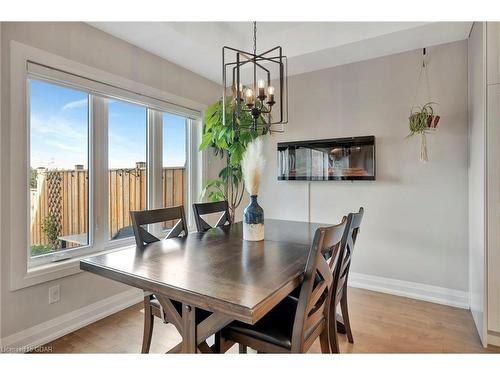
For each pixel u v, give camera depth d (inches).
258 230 73.7
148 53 110.7
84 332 85.0
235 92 78.9
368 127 118.0
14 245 73.8
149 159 116.1
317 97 129.3
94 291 93.0
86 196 94.2
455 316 93.6
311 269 47.2
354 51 110.2
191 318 49.6
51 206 85.2
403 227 111.7
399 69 111.4
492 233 76.3
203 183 140.2
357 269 121.0
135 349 76.0
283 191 139.1
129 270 51.4
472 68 92.0
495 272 75.9
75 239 91.1
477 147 84.9
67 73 85.1
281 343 48.9
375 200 117.0
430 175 106.3
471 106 94.0
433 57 105.3
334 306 65.3
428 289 107.0
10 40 72.7
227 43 117.0
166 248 66.6
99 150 96.8
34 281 77.5
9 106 72.6
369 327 86.6
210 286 44.0
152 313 66.0
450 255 103.4
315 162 128.6
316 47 110.2
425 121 99.3
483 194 77.5
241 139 118.0
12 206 73.3
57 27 82.8
